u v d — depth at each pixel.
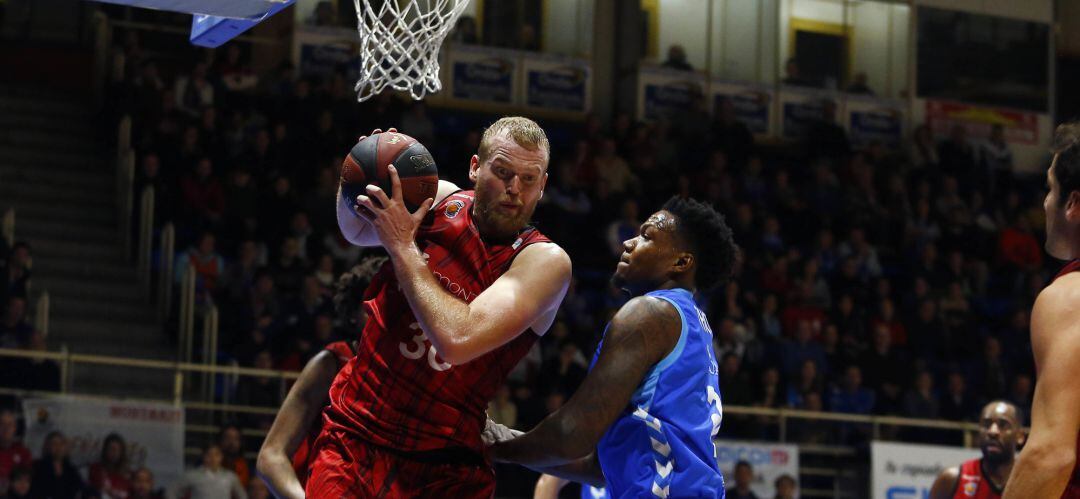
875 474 9.45
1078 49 18.08
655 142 14.44
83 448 8.03
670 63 15.97
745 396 10.44
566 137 15.32
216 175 11.95
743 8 16.33
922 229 14.67
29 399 7.98
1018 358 13.04
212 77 12.72
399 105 13.52
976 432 10.74
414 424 3.00
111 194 12.16
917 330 12.68
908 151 16.67
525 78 15.51
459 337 2.80
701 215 3.46
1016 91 17.27
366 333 3.09
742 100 16.20
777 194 14.26
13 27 14.67
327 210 11.80
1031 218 16.08
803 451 9.84
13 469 7.75
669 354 3.24
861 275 13.58
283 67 13.32
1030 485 2.41
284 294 10.69
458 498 3.09
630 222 12.77
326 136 12.61
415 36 3.49
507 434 3.39
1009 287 14.42
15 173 11.91
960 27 17.09
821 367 11.52
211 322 9.93
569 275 3.04
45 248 11.16
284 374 9.05
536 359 10.74
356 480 3.00
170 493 8.23
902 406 11.47
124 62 12.84
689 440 3.22
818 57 16.58
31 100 13.38
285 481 3.46
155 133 11.95
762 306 12.09
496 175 3.00
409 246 2.90
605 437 3.31
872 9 16.77
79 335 10.33
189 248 10.89
